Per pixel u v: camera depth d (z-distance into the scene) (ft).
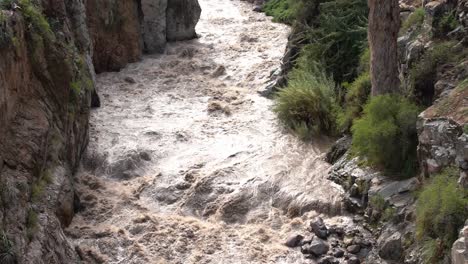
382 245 33.12
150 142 46.03
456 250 26.37
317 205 38.24
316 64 50.47
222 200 39.45
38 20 37.60
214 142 46.26
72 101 40.81
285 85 53.16
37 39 36.78
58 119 38.34
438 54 36.99
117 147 44.68
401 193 34.73
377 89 39.55
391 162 36.78
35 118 35.06
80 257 33.91
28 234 29.86
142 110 51.47
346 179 39.11
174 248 35.29
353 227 36.27
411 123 35.88
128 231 36.63
